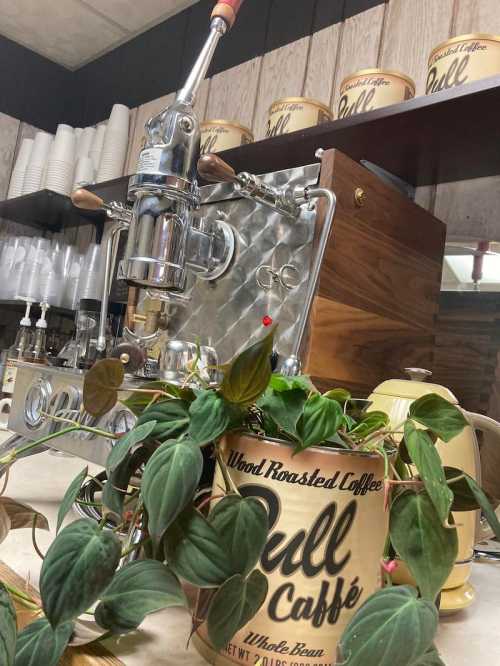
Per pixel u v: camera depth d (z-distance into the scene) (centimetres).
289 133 93
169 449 28
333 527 30
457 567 44
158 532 25
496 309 92
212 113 154
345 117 85
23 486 66
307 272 71
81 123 214
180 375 64
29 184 187
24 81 211
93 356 137
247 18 149
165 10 176
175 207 62
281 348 72
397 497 28
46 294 179
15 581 38
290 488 30
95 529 27
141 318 92
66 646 28
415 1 111
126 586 28
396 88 86
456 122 81
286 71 135
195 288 87
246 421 34
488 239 96
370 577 32
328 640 30
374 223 76
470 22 101
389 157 96
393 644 23
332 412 30
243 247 81
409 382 50
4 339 204
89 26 191
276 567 30
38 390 65
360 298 74
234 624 27
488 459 70
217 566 26
